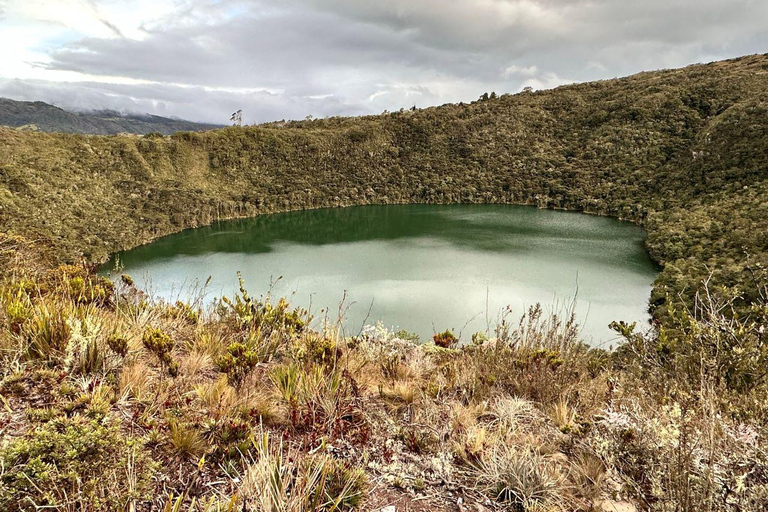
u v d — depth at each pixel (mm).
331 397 2541
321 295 28203
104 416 1822
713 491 1610
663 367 2951
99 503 1342
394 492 1891
